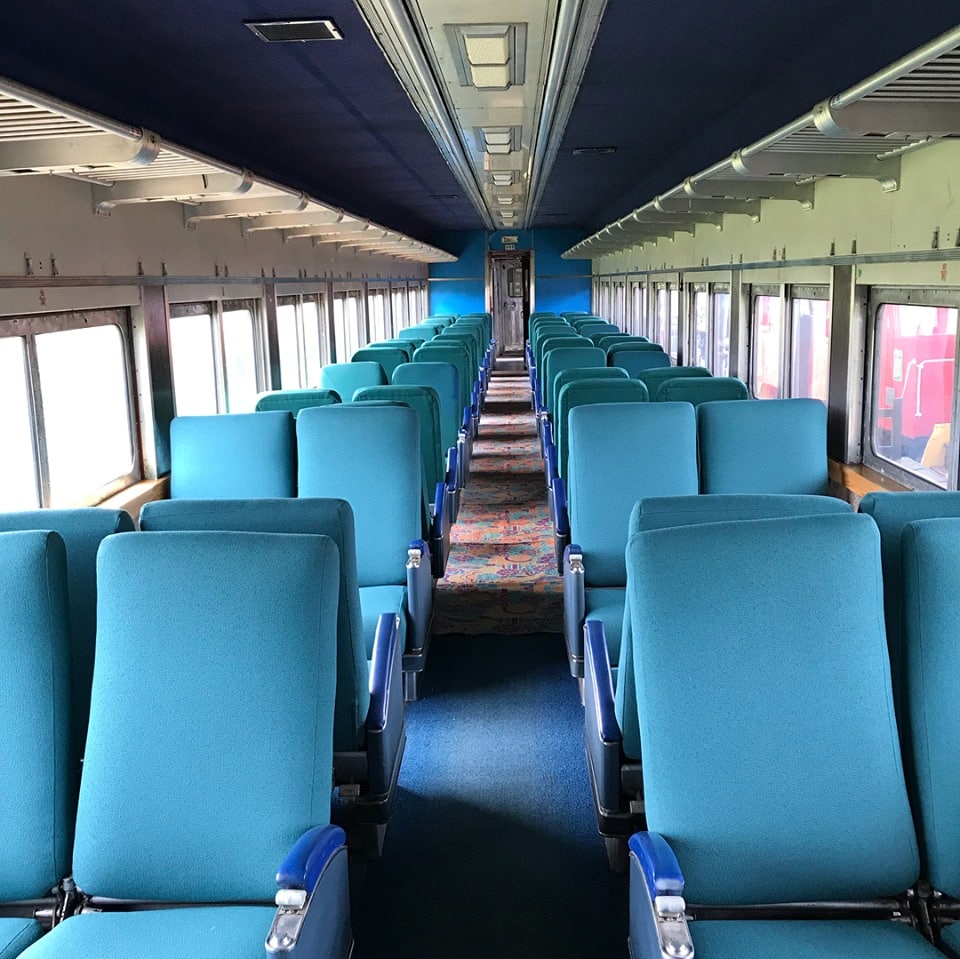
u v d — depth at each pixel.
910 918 1.68
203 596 1.75
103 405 4.24
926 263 3.76
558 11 2.95
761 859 1.64
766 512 2.08
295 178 7.69
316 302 8.98
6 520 2.08
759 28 3.56
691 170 7.23
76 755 1.83
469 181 9.30
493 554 5.60
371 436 3.45
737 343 7.09
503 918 2.37
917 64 2.22
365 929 2.33
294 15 3.24
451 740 3.32
